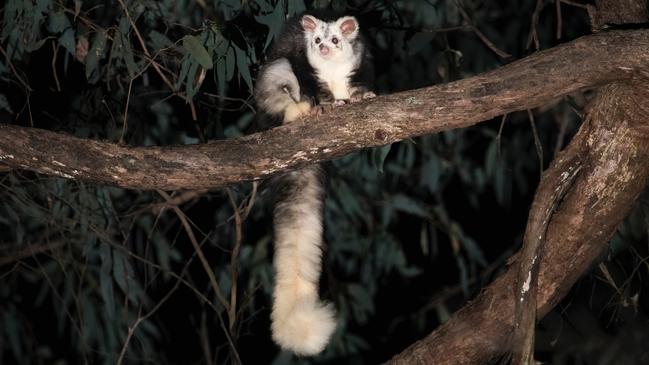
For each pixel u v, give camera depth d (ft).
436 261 37.35
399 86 31.48
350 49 24.95
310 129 18.13
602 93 18.85
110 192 28.91
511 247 35.45
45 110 27.20
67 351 35.19
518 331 19.89
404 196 31.86
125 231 29.19
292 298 22.38
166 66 25.14
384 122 17.92
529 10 32.71
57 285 30.27
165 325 33.99
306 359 30.48
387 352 36.17
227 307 24.68
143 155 18.20
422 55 31.04
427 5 29.04
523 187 33.78
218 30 22.68
